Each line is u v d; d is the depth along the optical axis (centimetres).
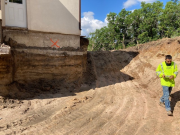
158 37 2730
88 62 1085
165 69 453
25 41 710
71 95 680
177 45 1001
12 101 567
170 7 2462
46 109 531
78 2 853
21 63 691
